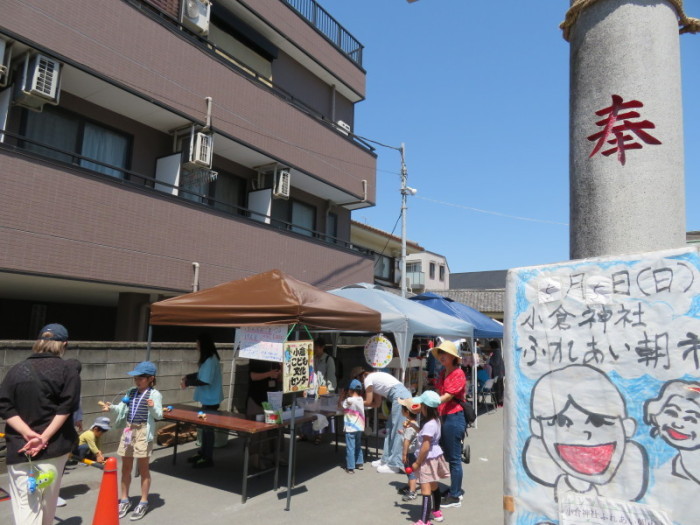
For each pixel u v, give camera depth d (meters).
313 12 14.38
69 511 4.78
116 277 8.02
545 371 2.51
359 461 6.79
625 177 2.72
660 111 2.76
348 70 15.23
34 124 8.05
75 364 3.81
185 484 5.81
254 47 12.41
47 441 3.53
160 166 9.79
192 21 10.05
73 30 7.61
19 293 9.95
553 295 2.55
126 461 4.80
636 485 2.16
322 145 12.95
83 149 8.76
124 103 8.88
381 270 23.30
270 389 6.39
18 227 6.82
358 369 7.26
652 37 2.82
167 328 12.16
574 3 3.11
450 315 10.95
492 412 12.52
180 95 9.30
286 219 13.13
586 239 2.82
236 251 10.17
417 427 5.57
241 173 11.87
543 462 2.44
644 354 2.24
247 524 4.71
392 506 5.30
